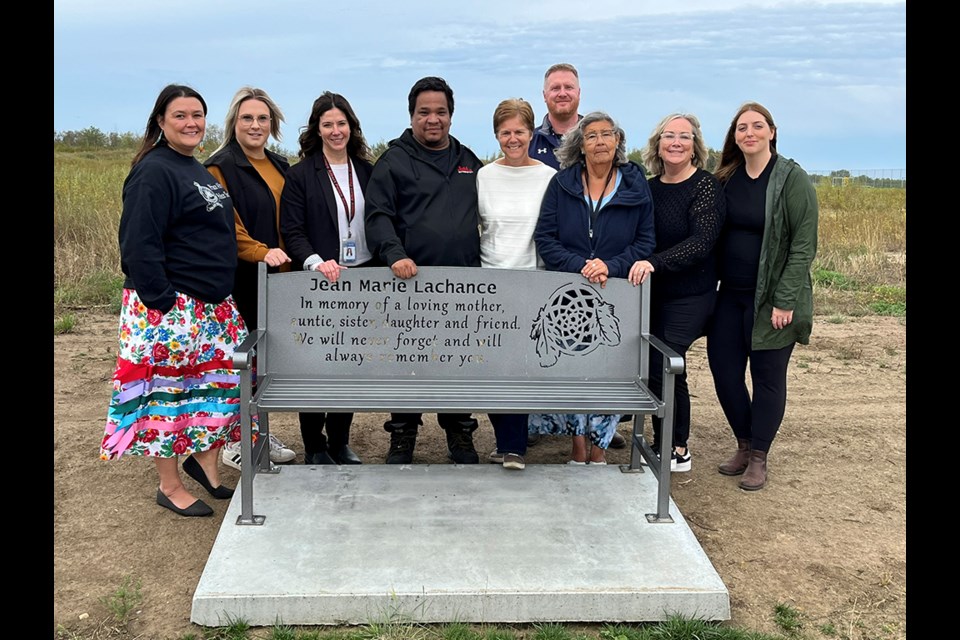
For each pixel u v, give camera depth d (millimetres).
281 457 4641
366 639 2959
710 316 4422
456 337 3930
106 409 5543
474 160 4230
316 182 4117
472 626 3086
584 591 3107
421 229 4047
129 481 4418
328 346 3900
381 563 3287
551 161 5109
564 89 5027
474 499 3895
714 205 4121
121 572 3461
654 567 3297
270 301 3863
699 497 4348
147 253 3447
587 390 3881
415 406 3561
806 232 4031
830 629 3139
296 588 3090
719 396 4586
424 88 3963
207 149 10570
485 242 4246
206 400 3867
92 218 10609
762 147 4062
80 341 7152
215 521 3941
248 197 4098
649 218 4121
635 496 3965
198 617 3043
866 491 4477
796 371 6957
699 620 3123
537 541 3492
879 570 3596
